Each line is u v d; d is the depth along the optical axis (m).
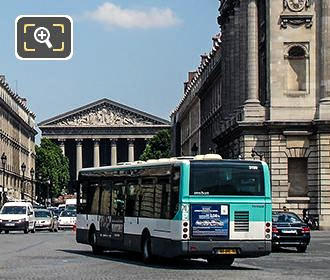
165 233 32.62
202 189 31.69
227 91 99.94
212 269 31.66
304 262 36.50
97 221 41.09
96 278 26.50
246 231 31.94
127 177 37.72
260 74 84.56
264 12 82.50
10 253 40.88
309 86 79.25
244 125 79.56
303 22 79.62
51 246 48.81
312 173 78.56
